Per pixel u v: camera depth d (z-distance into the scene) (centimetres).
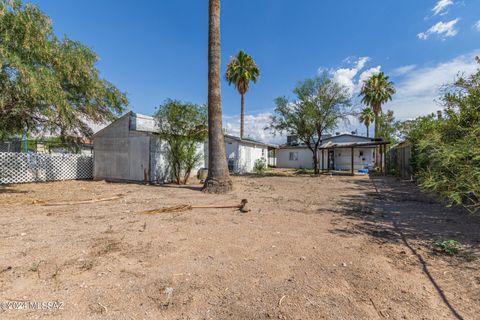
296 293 223
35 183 1095
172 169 1239
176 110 1021
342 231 412
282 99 1627
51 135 1032
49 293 221
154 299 213
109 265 278
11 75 638
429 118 993
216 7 852
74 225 441
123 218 493
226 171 873
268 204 645
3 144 1331
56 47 764
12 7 638
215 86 852
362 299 214
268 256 307
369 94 2484
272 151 2933
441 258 300
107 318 188
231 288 232
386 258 301
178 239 367
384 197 766
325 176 1591
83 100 1020
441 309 200
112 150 1242
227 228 425
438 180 454
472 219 483
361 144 1666
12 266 273
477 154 387
